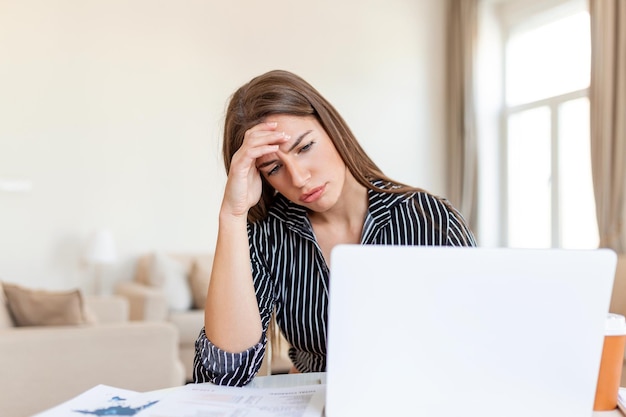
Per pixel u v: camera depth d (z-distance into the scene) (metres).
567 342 0.69
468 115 5.08
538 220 4.89
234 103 1.11
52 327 2.22
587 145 4.41
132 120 4.21
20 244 3.88
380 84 5.05
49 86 3.97
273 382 0.97
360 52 4.98
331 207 1.11
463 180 5.13
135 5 4.23
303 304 1.14
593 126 3.94
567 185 4.59
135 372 2.26
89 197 4.07
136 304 3.58
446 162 5.29
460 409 0.70
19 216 3.88
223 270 0.96
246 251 0.98
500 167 5.15
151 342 2.29
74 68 4.04
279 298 1.17
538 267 0.68
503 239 5.11
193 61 4.39
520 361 0.70
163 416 0.75
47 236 3.95
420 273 0.67
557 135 4.65
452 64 5.29
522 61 5.05
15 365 2.03
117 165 4.16
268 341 1.22
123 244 4.16
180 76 4.35
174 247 4.30
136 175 4.21
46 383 2.09
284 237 1.18
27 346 2.06
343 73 4.92
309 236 1.14
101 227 4.10
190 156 4.36
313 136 1.04
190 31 4.39
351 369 0.70
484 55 5.14
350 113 4.94
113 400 0.81
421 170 5.19
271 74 1.07
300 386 0.91
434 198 1.17
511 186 5.08
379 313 0.68
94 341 2.18
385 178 1.19
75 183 4.03
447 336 0.69
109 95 4.14
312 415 0.75
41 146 3.94
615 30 3.83
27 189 3.82
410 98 5.17
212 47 4.45
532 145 4.94
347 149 1.11
